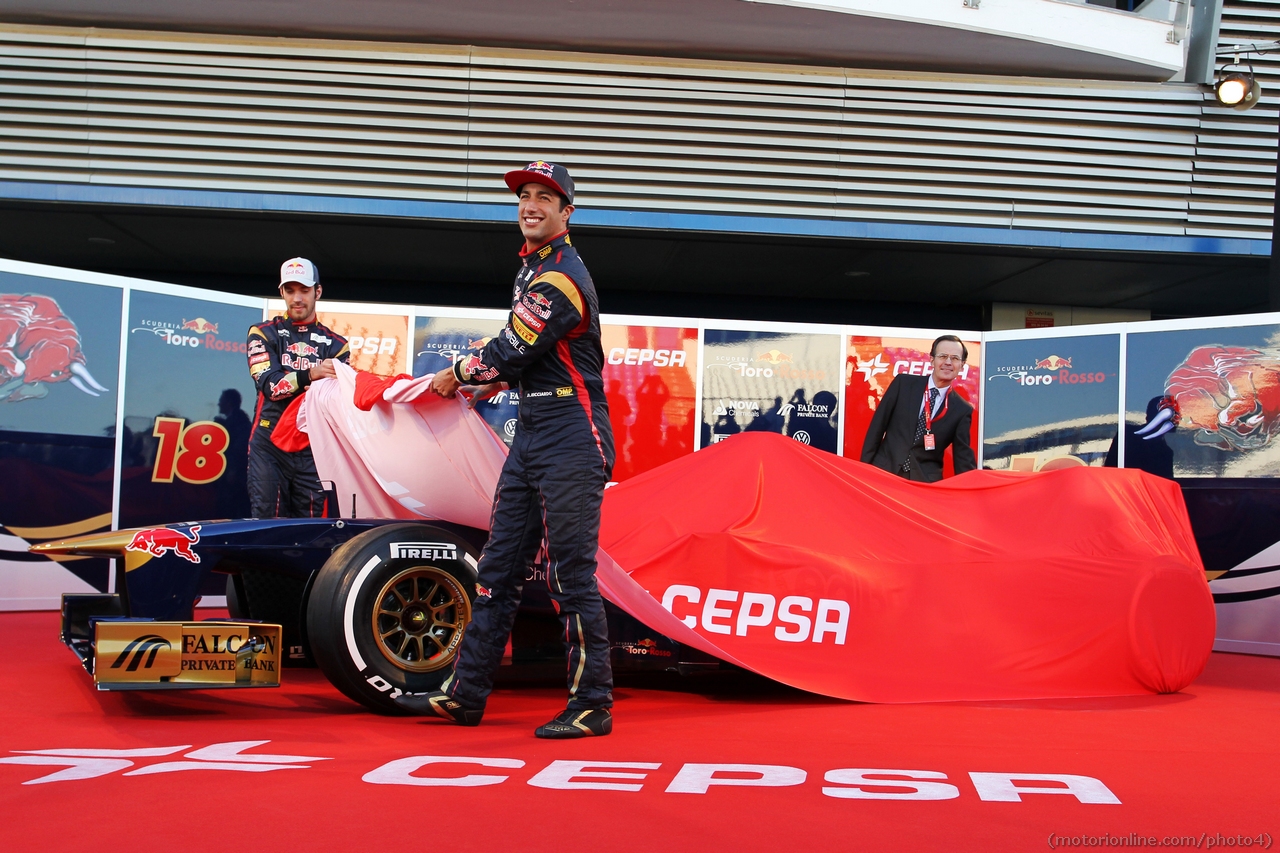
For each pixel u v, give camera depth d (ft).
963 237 24.12
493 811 5.60
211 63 23.48
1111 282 26.96
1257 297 28.17
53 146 23.17
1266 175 24.86
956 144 24.67
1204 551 16.66
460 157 23.80
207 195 23.00
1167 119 24.68
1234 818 5.83
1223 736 8.46
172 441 17.94
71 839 4.98
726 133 24.36
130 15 23.43
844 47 24.41
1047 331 18.86
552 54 24.06
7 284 16.44
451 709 8.28
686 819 5.52
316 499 13.65
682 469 12.38
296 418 10.72
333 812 5.51
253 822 5.30
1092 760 7.34
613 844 5.06
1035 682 10.41
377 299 28.37
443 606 8.88
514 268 27.12
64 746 7.20
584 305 8.04
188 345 18.16
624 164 24.06
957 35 23.97
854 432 19.53
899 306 29.48
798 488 11.51
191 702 9.21
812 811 5.74
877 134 24.48
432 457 9.30
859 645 10.39
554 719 8.04
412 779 6.29
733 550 10.58
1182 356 17.29
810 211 24.34
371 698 8.46
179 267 27.71
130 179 23.31
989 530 11.68
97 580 17.15
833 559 10.69
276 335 13.58
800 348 19.57
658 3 23.12
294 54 23.62
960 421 15.20
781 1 22.99
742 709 9.58
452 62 23.82
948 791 6.28
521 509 8.33
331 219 23.53
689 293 28.94
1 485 16.22
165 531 8.52
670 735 8.07
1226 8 24.67
